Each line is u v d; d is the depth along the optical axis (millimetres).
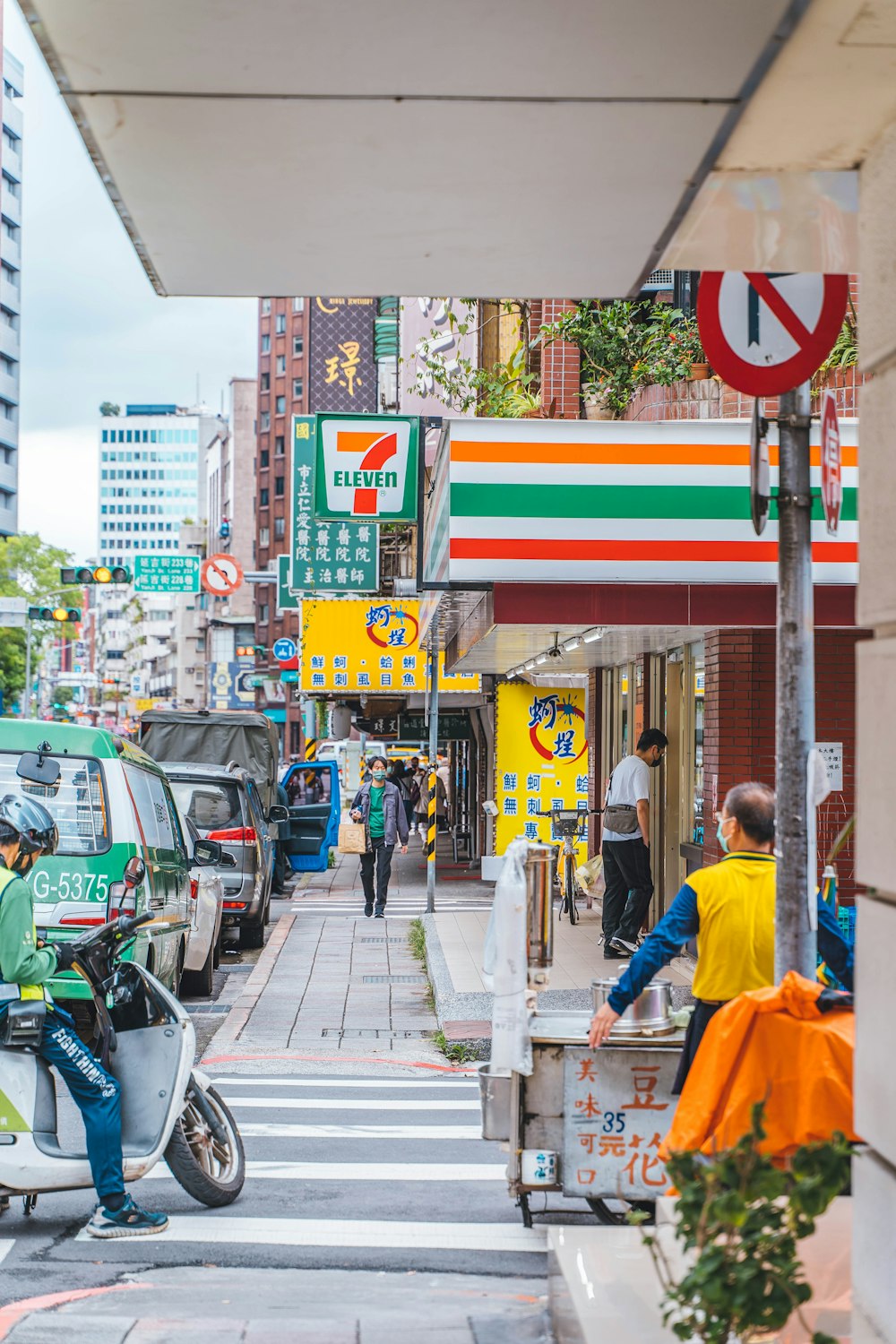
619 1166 5422
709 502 10445
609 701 19859
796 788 5266
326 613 29391
